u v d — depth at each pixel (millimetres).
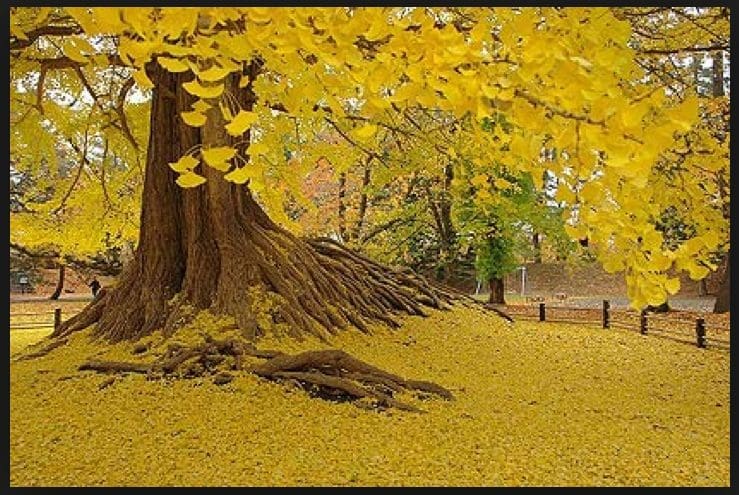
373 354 9812
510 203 15039
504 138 3037
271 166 7703
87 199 11625
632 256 2752
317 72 2670
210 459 5641
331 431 6367
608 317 16062
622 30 2854
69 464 5488
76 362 8570
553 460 5801
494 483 5234
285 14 2299
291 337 9406
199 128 9562
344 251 13797
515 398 8172
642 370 10336
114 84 10234
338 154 9828
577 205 3055
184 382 7535
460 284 29172
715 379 9641
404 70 2566
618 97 2281
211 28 2389
